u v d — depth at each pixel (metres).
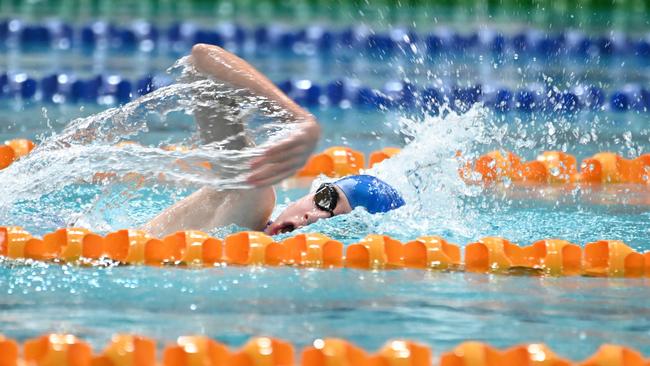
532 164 17.08
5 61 28.47
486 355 6.79
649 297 9.21
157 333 7.66
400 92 25.31
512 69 29.11
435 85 26.17
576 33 34.47
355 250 10.29
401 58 31.44
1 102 23.23
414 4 41.31
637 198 14.99
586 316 8.48
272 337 7.61
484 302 8.93
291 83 25.23
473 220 12.86
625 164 17.05
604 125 21.73
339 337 7.66
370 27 36.16
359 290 9.25
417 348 6.86
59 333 7.61
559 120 22.34
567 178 16.91
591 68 29.52
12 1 39.84
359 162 17.39
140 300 8.69
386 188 12.05
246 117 10.05
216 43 33.66
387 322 8.16
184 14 39.03
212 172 10.39
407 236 11.57
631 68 29.59
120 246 10.23
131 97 23.88
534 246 10.61
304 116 9.73
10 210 11.78
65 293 8.88
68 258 10.03
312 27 35.78
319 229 11.39
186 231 10.42
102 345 7.32
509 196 15.01
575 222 12.88
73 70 26.73
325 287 9.32
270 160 9.60
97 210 11.72
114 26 33.66
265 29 34.03
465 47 33.19
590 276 10.12
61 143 11.63
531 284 9.69
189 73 10.34
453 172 13.71
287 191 15.32
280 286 9.33
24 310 8.28
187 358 6.62
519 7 40.12
